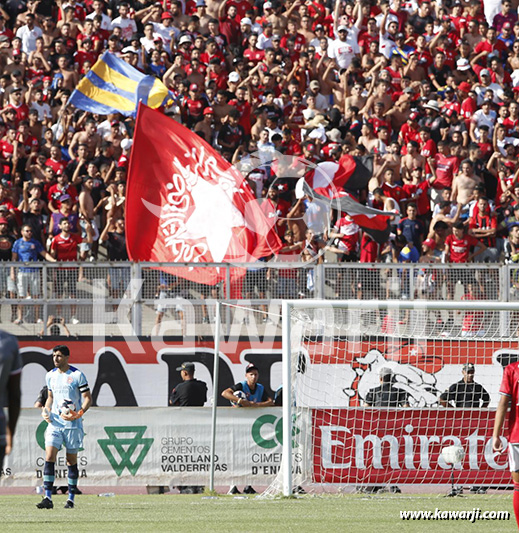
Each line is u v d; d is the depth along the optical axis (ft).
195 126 225.97
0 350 64.75
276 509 114.11
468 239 194.59
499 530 93.81
